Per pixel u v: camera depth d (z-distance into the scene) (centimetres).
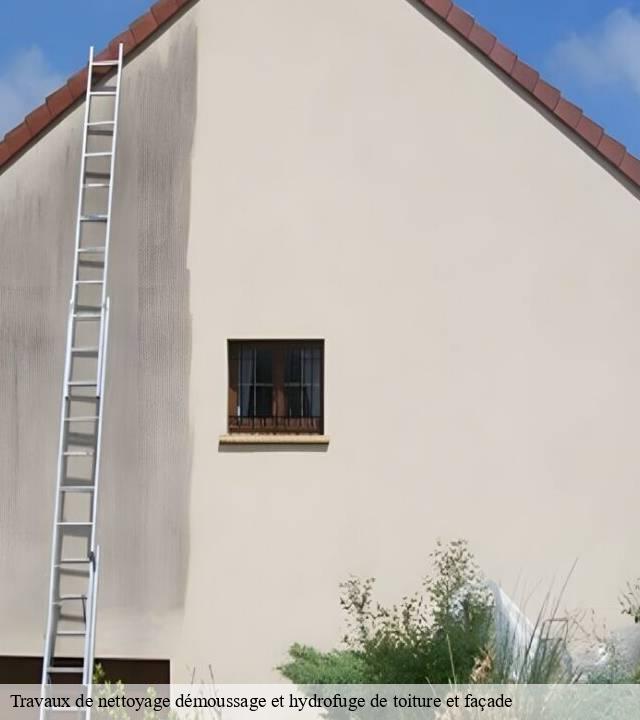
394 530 1259
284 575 1256
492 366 1271
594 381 1267
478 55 1291
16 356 1289
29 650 1259
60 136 1305
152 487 1270
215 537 1262
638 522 1254
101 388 1244
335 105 1295
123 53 1305
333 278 1283
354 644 1203
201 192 1295
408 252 1283
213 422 1274
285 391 1291
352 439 1269
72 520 1266
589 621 1242
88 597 1202
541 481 1261
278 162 1295
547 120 1285
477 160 1286
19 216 1301
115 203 1297
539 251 1277
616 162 1271
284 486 1266
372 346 1277
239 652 1248
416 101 1292
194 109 1301
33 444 1280
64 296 1293
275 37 1304
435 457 1265
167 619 1255
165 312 1285
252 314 1283
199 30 1308
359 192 1288
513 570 1252
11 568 1270
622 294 1271
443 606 1129
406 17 1299
